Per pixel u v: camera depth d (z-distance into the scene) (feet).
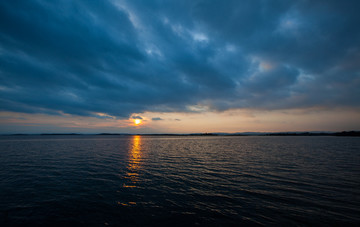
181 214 32.35
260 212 33.06
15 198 39.47
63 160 93.97
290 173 63.36
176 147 194.90
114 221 29.86
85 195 41.60
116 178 56.95
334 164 80.48
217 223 29.37
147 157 107.96
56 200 38.47
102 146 205.87
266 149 160.76
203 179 55.93
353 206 35.24
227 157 107.14
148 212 33.12
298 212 32.91
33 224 28.81
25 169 70.23
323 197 40.09
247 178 56.80
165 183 51.47
